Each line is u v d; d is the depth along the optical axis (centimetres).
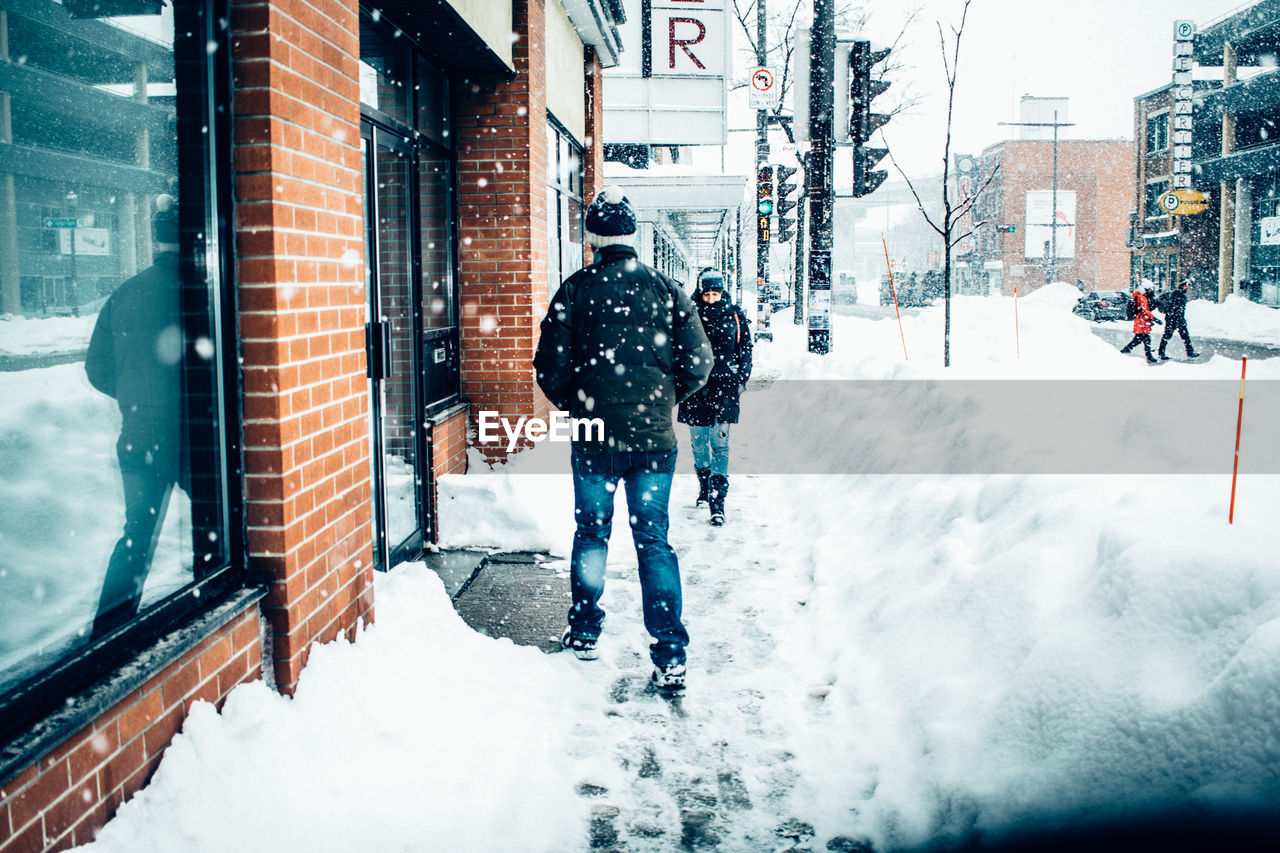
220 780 249
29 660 207
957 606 377
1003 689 314
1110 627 296
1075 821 243
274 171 288
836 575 499
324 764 281
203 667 262
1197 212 3528
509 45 661
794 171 2441
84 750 211
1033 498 419
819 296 1103
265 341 290
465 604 484
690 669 404
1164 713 250
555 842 272
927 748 307
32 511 212
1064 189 6581
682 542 608
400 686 344
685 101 1376
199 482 283
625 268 393
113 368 244
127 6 251
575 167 1014
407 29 552
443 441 616
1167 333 1862
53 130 223
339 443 342
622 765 321
